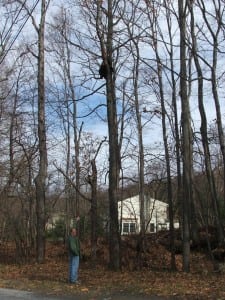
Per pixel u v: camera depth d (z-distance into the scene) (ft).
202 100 70.85
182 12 56.85
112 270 64.95
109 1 65.62
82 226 104.17
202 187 87.30
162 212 149.59
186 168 63.93
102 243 89.71
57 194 114.52
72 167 104.01
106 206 93.97
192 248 80.33
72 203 111.04
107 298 42.16
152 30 81.76
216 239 79.51
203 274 58.44
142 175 94.02
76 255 52.65
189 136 66.18
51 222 132.57
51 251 94.58
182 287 47.26
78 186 93.97
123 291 46.01
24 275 60.85
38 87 80.59
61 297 42.88
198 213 90.48
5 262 78.89
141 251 72.95
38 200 78.89
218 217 73.20
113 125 67.10
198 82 72.33
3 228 94.84
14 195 93.45
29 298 42.39
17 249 84.02
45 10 81.35
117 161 67.56
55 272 63.77
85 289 47.47
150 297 42.22
